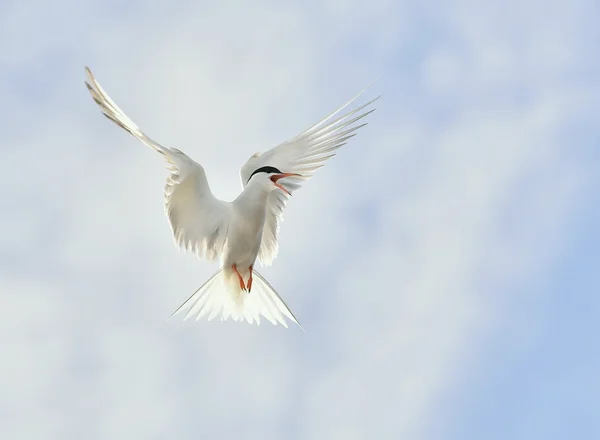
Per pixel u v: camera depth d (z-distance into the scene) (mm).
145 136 10477
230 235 11508
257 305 12125
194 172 11016
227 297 12047
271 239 13031
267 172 11945
